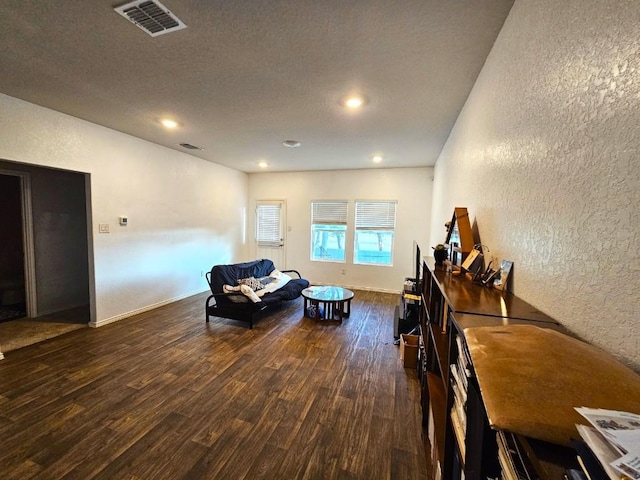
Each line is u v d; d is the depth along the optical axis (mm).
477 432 679
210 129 3387
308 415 1987
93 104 2699
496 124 1522
